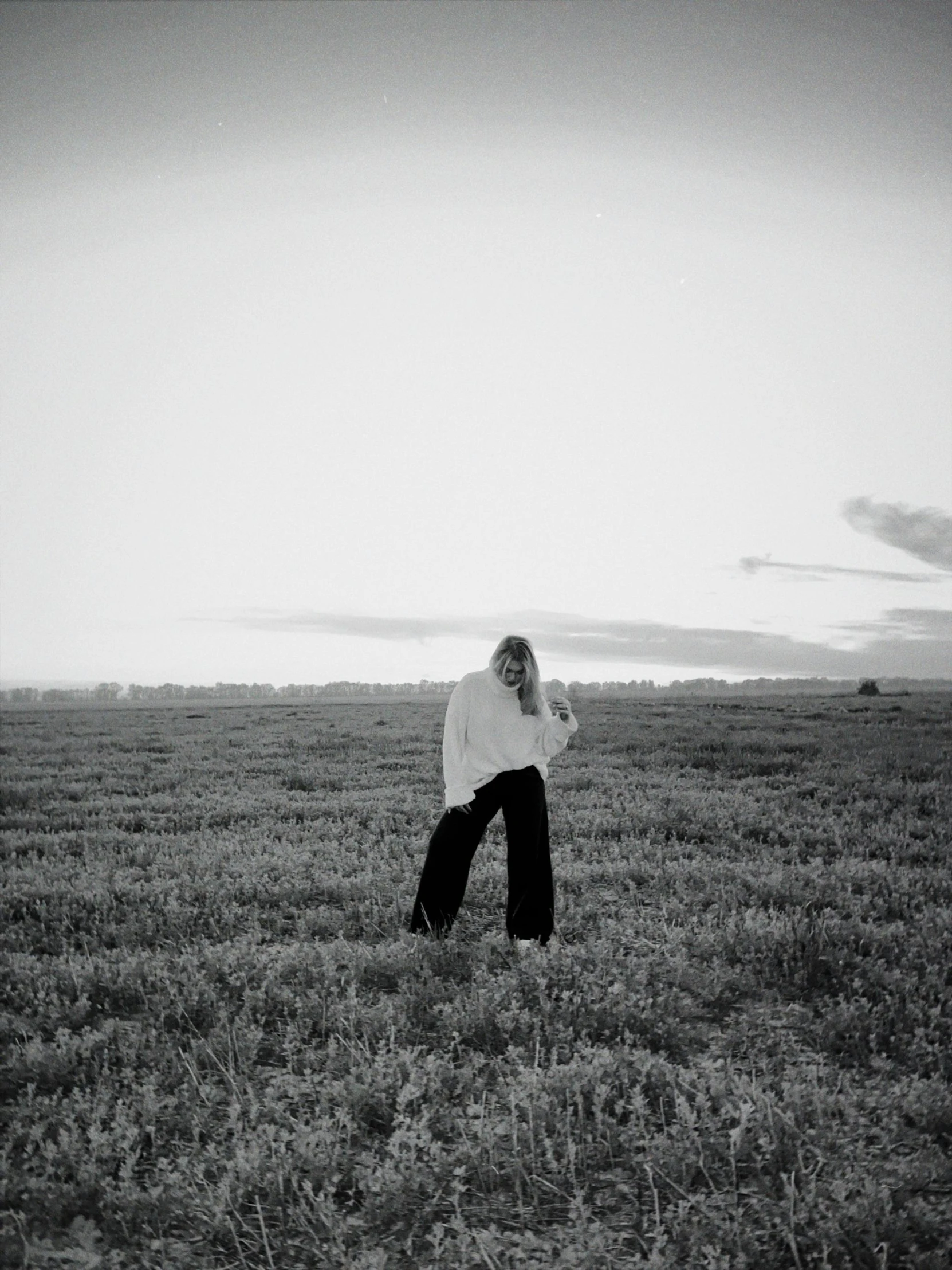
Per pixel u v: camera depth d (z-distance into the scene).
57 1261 2.85
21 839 9.34
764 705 28.77
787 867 7.62
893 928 5.62
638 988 4.72
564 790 11.79
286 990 4.82
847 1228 2.76
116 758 17.20
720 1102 3.55
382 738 19.80
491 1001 4.59
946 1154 3.23
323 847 8.40
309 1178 3.15
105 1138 3.24
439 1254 2.78
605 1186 3.16
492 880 7.11
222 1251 2.87
